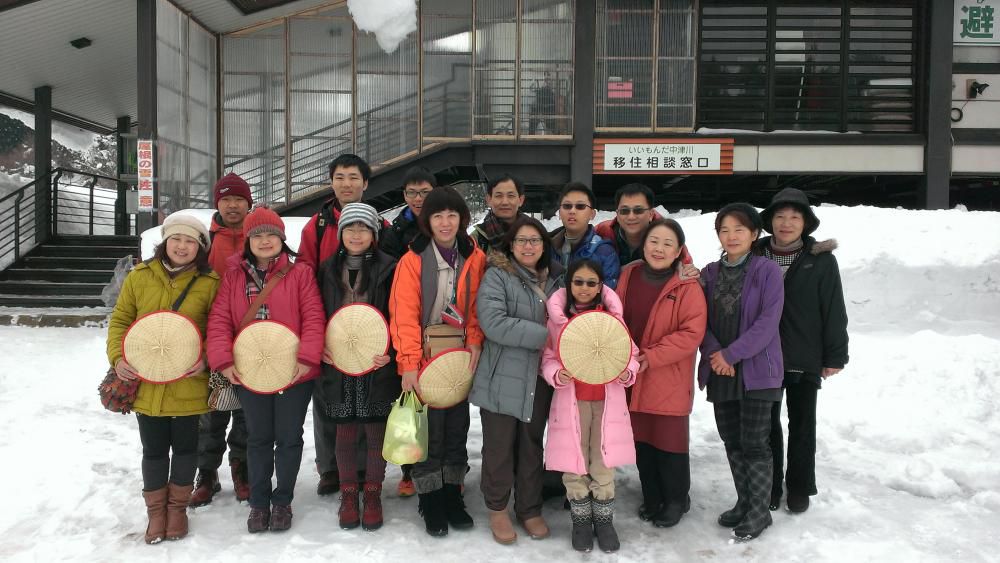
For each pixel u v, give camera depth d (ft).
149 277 9.90
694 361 10.51
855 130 41.75
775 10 41.19
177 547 9.65
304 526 10.36
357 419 10.35
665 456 10.46
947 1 40.06
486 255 10.86
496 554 9.57
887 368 17.03
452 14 40.55
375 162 41.55
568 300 10.16
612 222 12.11
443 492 10.53
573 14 40.04
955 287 24.86
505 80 40.32
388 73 41.29
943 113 40.22
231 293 10.03
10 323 30.48
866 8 41.52
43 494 11.41
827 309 10.45
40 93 46.09
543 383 10.36
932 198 40.29
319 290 10.43
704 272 10.89
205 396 9.97
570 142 39.86
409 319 10.09
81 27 38.47
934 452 13.12
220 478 12.37
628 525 10.57
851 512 10.72
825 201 50.90
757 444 10.05
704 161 40.16
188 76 39.70
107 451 13.53
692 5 40.24
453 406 10.46
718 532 10.27
